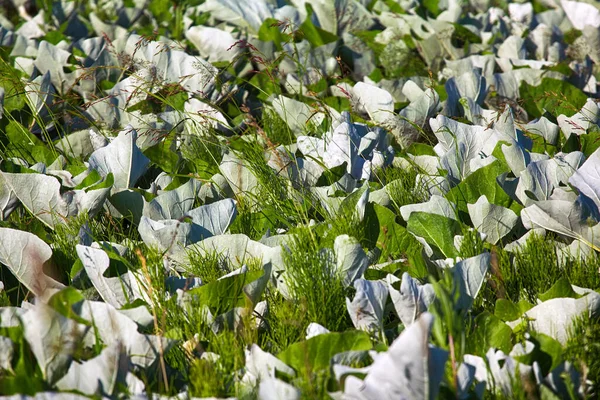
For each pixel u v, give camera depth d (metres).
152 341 5.39
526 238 5.80
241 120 6.69
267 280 5.60
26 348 5.39
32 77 6.92
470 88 6.73
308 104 6.80
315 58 7.19
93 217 6.02
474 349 5.46
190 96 6.69
